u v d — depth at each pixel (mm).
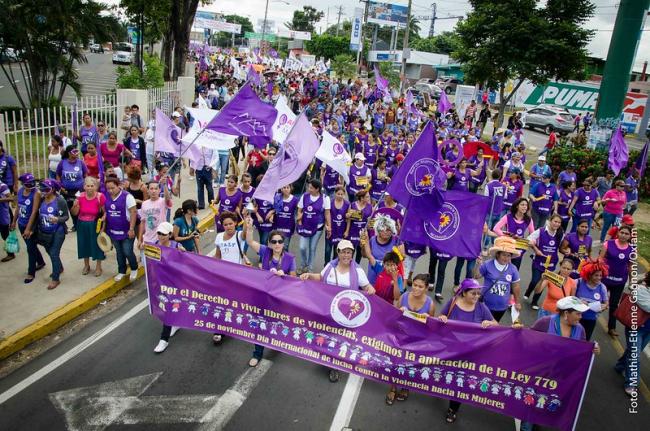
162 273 6652
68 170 10039
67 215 7938
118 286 8367
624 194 12414
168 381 6074
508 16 25266
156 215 8250
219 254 7074
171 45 25641
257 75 26328
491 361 5621
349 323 6066
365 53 70625
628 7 19125
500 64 26062
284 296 6270
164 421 5414
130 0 23281
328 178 13055
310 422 5559
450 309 5949
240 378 6230
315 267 10141
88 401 5652
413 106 25672
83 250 8336
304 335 6270
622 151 13930
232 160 13547
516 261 9320
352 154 18656
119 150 11539
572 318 5488
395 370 5922
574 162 18859
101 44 18875
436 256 8789
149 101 18094
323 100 28000
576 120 35750
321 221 9023
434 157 7422
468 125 26969
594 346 5324
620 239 7918
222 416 5543
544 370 5488
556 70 25250
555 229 8578
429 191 7492
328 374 6453
